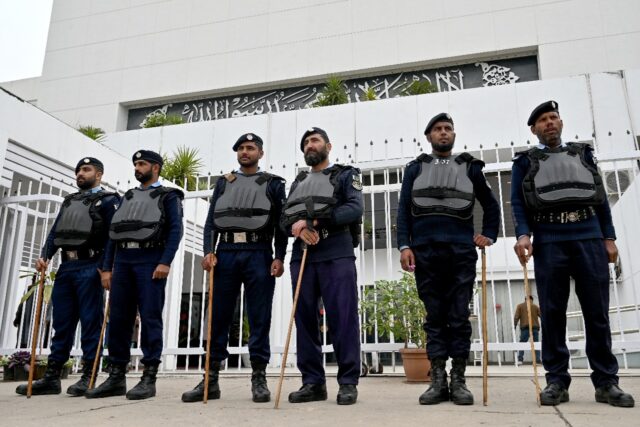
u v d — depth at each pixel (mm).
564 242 2846
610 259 2916
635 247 7438
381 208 10586
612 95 13641
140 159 3707
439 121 3234
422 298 3094
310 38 20656
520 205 3039
